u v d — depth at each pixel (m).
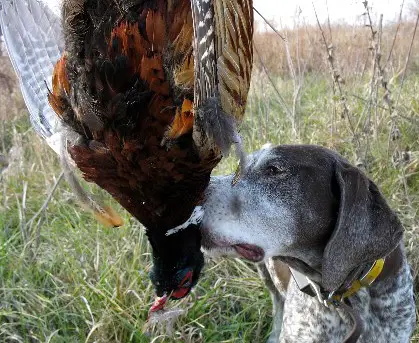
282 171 0.66
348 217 0.63
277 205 0.65
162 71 0.50
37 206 1.15
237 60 0.50
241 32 0.50
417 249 0.94
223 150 0.50
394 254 0.69
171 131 0.50
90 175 0.55
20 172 1.27
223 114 0.50
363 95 1.41
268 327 0.90
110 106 0.49
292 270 0.71
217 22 0.47
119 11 0.50
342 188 0.64
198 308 0.87
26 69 0.64
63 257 0.97
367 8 1.11
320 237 0.67
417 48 1.88
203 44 0.47
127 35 0.49
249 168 0.66
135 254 0.93
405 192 1.07
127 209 0.57
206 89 0.48
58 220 1.10
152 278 0.61
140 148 0.51
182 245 0.59
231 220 0.64
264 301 0.91
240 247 0.65
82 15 0.51
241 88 0.51
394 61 1.66
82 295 0.86
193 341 0.83
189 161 0.52
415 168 1.17
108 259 0.93
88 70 0.50
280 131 1.30
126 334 0.83
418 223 1.01
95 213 0.60
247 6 0.51
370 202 0.65
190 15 0.50
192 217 0.60
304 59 1.74
